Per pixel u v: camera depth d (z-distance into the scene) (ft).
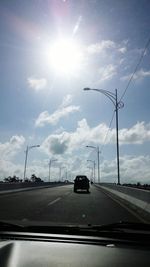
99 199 86.89
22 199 84.23
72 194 112.16
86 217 46.16
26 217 45.88
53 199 84.74
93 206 64.44
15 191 133.08
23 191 137.69
